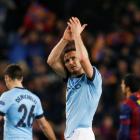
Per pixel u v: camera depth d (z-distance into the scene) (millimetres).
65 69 27484
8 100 27297
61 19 53438
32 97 27812
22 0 54156
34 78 46156
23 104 27438
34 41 51062
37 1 54438
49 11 53625
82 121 26609
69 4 54156
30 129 27641
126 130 29062
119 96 45188
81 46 26172
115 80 47125
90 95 26609
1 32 52750
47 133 28297
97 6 54219
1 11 53875
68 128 26812
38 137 41250
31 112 27656
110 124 43250
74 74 26984
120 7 54375
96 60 49031
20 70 27953
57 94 44906
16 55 50656
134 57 49781
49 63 27562
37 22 52406
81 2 54219
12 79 27781
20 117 27281
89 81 26547
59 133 43062
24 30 52250
